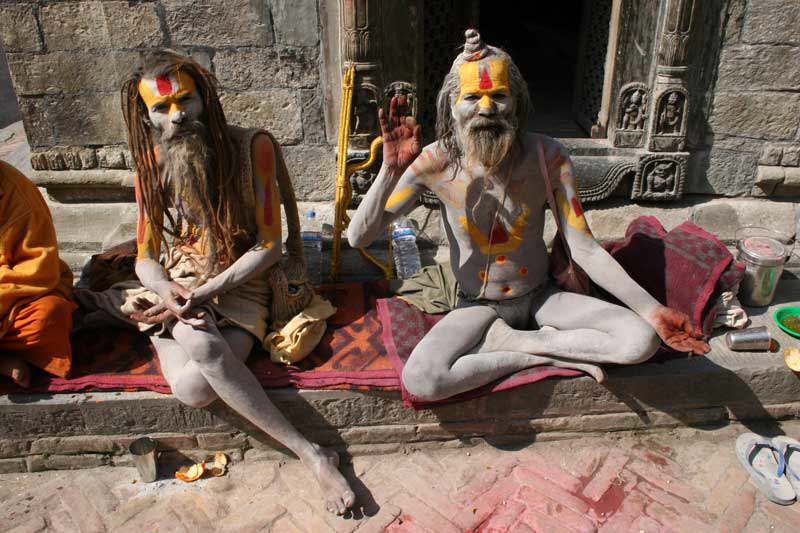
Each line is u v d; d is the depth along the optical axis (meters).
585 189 3.92
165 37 3.61
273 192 2.76
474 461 2.86
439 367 2.63
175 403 2.76
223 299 2.79
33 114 3.82
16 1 3.50
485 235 2.72
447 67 4.08
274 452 2.91
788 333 3.08
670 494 2.65
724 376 2.86
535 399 2.84
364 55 3.52
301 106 3.79
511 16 8.18
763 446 2.80
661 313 2.64
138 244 2.82
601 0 4.08
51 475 2.86
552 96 5.42
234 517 2.60
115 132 3.89
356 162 3.84
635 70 3.68
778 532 2.47
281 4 3.51
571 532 2.49
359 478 2.79
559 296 2.92
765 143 3.80
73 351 2.96
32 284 2.74
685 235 3.19
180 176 2.58
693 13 3.39
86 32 3.59
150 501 2.68
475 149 2.41
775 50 3.54
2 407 2.72
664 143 3.77
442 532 2.51
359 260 3.70
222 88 3.74
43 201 2.89
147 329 2.82
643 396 2.87
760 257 3.18
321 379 2.76
